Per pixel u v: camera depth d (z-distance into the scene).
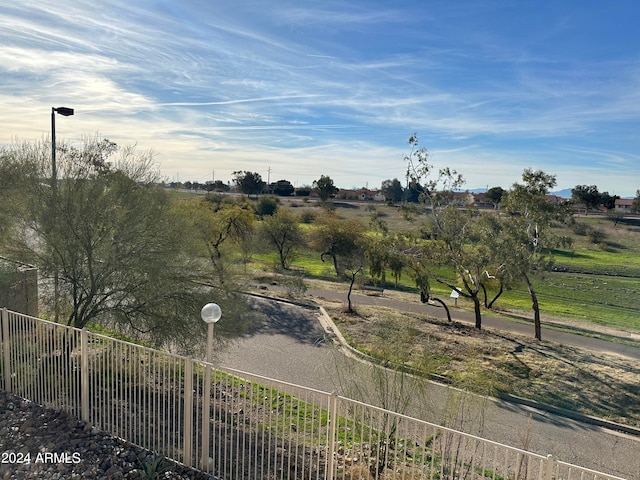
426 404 7.70
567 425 10.64
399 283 31.92
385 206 74.38
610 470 8.70
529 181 18.34
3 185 10.76
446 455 7.20
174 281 10.27
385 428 6.41
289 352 14.93
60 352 6.39
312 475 5.57
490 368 13.80
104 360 6.05
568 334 19.09
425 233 21.05
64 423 6.06
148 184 10.70
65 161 10.02
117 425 5.84
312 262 39.59
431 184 20.72
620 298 28.45
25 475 4.89
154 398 5.61
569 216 18.67
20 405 6.50
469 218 19.92
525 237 17.97
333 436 4.84
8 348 6.89
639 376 13.77
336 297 25.27
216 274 12.10
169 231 10.22
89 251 9.65
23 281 10.19
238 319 12.07
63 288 9.90
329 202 82.31
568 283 33.25
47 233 9.59
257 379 5.16
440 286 31.58
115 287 9.89
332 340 16.19
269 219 35.50
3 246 10.04
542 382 13.02
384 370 7.71
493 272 20.19
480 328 19.38
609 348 17.17
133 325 10.21
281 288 25.95
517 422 10.58
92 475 4.94
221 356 13.43
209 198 49.09
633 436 10.24
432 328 18.67
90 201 9.66
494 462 4.12
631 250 48.19
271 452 6.25
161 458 5.22
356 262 28.62
